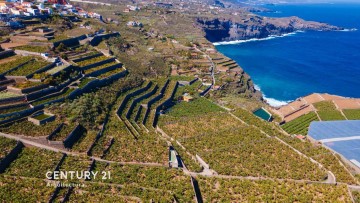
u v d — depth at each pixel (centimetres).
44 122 12888
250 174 12694
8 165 10838
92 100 15525
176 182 11406
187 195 10862
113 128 14312
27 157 11262
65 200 9788
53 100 14250
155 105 18488
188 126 16712
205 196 11369
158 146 13550
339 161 14150
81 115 13900
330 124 17975
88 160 11675
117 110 16025
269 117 19912
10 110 12875
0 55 16412
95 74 18088
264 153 14250
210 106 19938
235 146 14600
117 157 12375
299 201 11350
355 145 15738
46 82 14675
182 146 14475
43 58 16850
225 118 18012
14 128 12250
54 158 11388
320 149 14988
